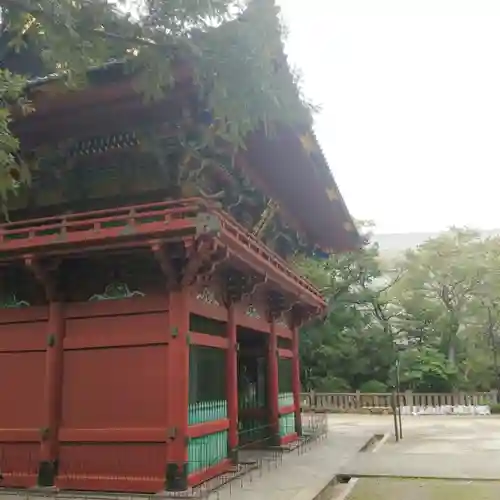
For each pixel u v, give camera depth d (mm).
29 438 12586
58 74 12008
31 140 13656
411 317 49344
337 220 21688
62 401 12609
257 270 14047
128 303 12602
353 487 13086
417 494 12242
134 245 11305
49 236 11859
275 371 18781
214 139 12797
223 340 14312
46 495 11492
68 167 13844
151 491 11477
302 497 11219
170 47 8930
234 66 8656
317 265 43344
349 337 45188
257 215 17969
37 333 13227
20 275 13383
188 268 11781
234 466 13883
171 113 12398
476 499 11680
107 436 12047
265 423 18672
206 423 12812
